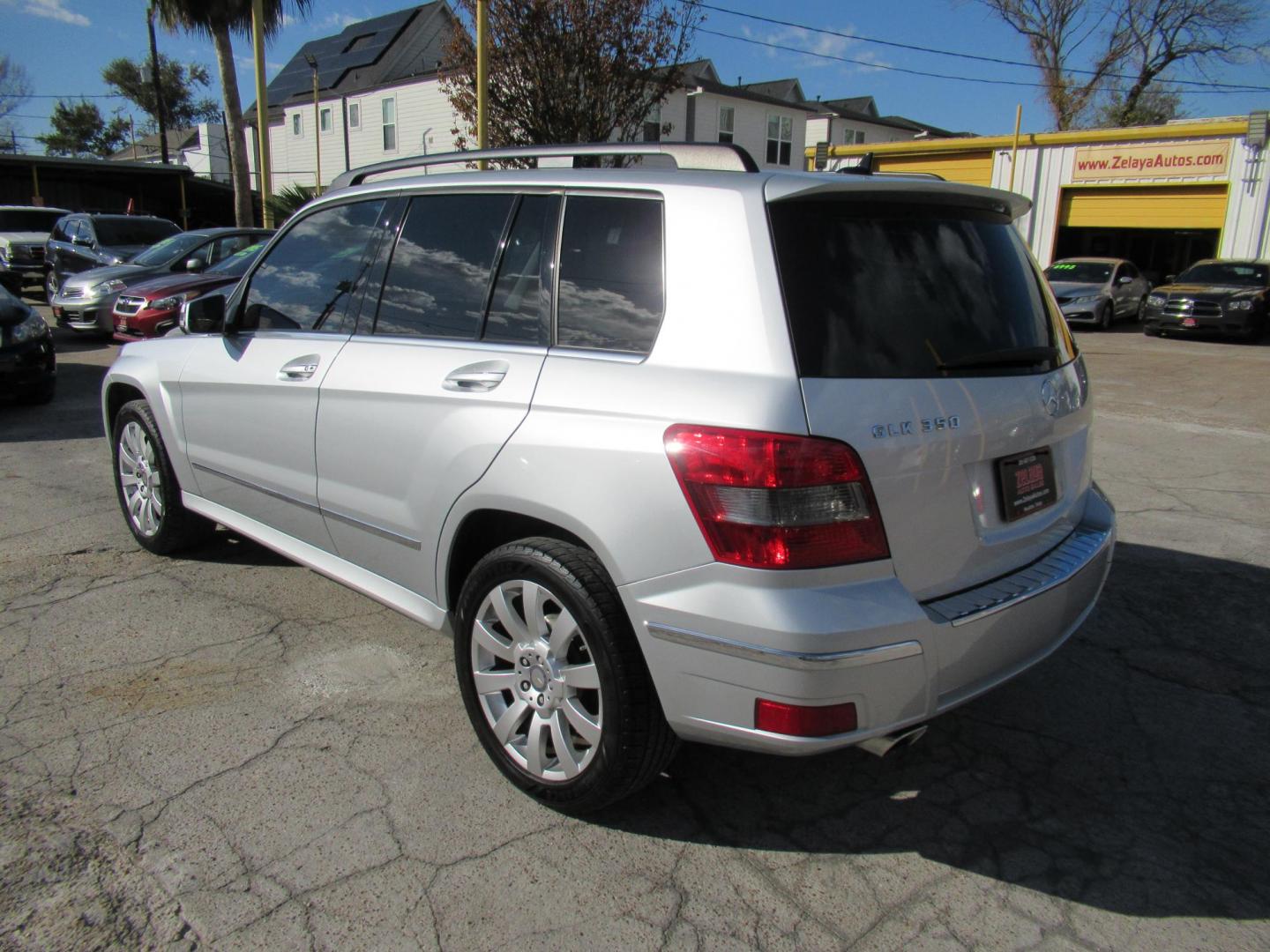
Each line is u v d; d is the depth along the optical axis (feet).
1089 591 9.52
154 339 15.48
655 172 8.88
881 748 7.63
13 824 8.67
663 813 9.19
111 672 11.69
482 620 9.34
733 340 7.66
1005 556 8.57
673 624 7.61
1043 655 8.87
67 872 8.07
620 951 7.39
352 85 122.42
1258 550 16.87
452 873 8.23
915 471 7.59
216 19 67.15
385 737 10.36
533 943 7.44
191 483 14.26
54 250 55.67
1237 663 12.57
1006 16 125.08
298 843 8.55
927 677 7.61
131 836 8.58
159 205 114.21
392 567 10.65
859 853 8.66
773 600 7.14
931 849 8.74
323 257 12.14
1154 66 124.36
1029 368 8.95
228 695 11.19
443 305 10.32
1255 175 68.69
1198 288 56.70
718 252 7.98
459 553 9.80
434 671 11.91
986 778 9.91
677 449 7.53
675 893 8.07
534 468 8.52
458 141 50.24
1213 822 9.21
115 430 15.94
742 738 7.53
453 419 9.41
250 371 12.39
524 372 9.00
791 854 8.63
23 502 18.63
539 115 46.11
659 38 46.73
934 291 8.42
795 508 7.11
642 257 8.56
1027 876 8.38
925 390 7.81
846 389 7.42
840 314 7.72
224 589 14.39
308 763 9.81
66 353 40.57
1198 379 39.22
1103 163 76.28
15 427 25.80
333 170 125.90
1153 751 10.46
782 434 7.16
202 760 9.82
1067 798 9.59
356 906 7.79
